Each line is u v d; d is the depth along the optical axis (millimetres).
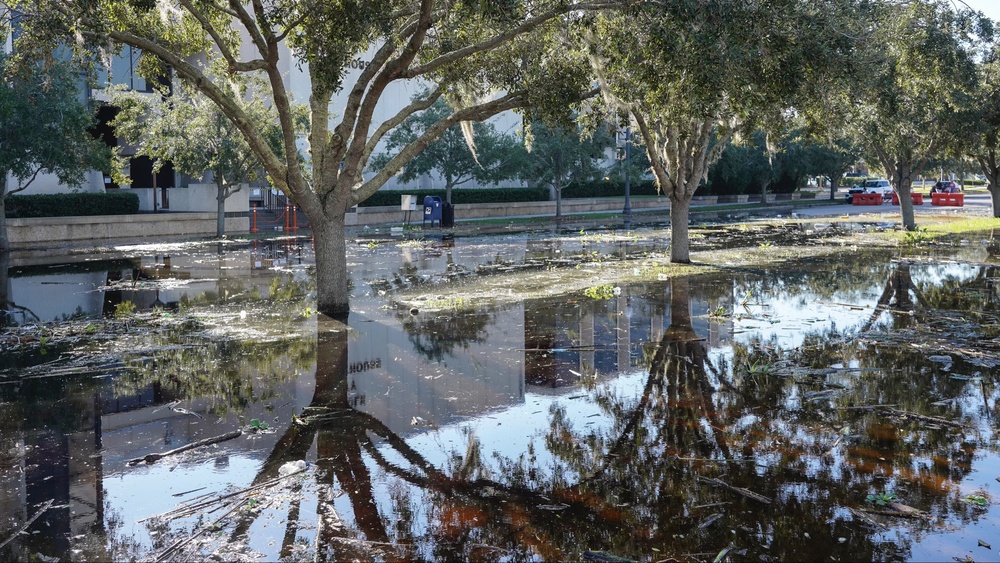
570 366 10273
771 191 64000
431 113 36625
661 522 5691
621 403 8633
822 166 55094
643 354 10891
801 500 6043
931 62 22719
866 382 9352
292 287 17578
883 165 30859
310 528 5680
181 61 12875
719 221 39375
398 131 36594
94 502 6164
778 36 12469
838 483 6352
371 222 39094
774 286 16938
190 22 15031
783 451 7098
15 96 23188
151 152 28734
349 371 10102
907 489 6234
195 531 5648
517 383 9508
